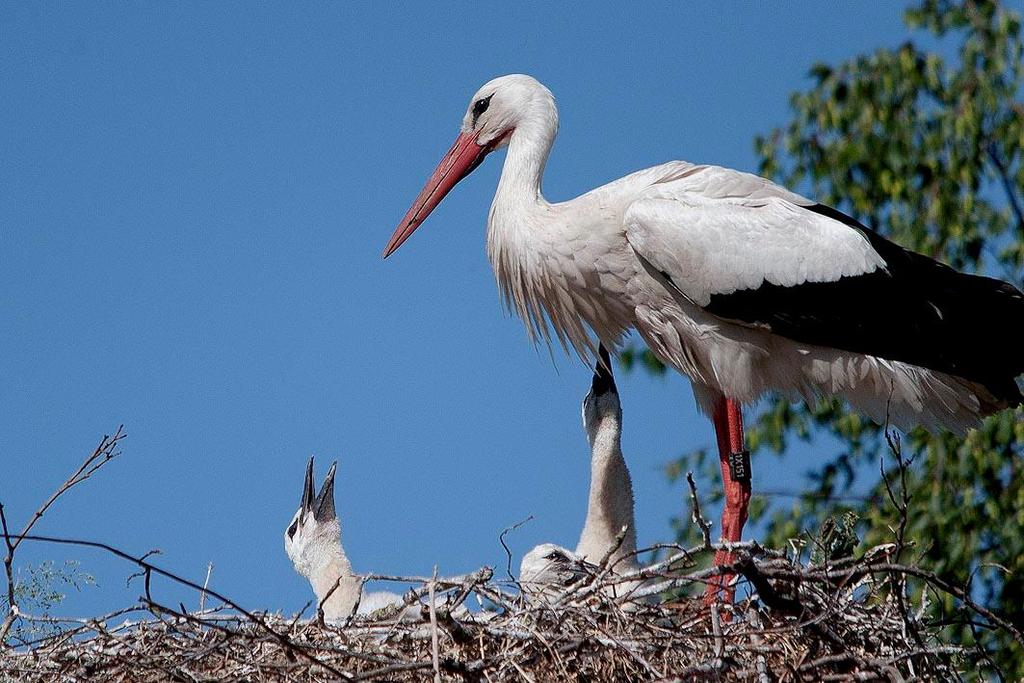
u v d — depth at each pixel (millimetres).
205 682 10555
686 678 10312
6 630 10922
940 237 17250
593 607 11180
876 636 11258
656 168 13797
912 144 17438
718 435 13750
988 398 13531
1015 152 17484
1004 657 14992
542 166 14141
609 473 13945
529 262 13711
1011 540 15523
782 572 10773
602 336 13938
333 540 14594
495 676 10602
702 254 13156
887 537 15586
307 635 11133
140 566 11125
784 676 10641
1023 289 17125
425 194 14734
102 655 10859
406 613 11578
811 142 17766
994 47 17656
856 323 13234
